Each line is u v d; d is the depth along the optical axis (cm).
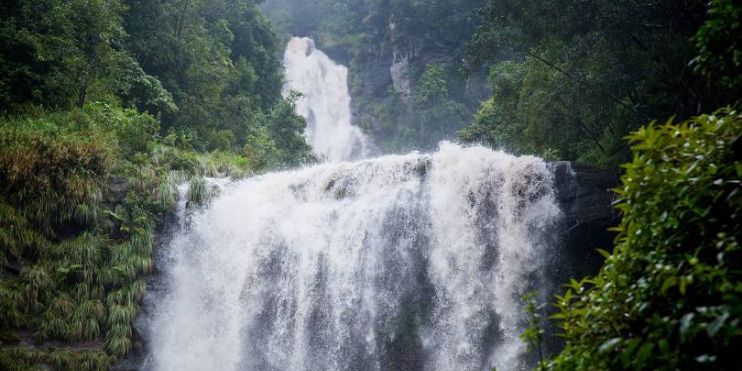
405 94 5975
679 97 1709
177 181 1828
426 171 1678
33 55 2073
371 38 6581
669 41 1678
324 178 1803
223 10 4006
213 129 2898
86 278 1511
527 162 1539
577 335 580
